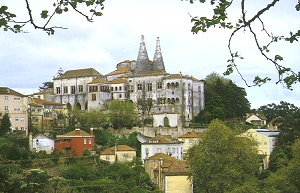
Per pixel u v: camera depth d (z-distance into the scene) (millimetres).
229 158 98688
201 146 102625
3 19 15508
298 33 16188
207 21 16750
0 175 27828
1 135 152000
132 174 124750
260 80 17391
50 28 16062
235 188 90000
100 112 178125
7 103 162750
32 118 176125
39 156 132875
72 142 148375
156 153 144750
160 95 196250
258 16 15789
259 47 16344
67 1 15938
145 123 182125
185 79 194375
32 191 29391
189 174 104812
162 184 114375
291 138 138625
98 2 16141
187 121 192000
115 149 141375
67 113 187750
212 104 193750
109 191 107438
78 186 106000
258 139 152000
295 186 86125
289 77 16500
